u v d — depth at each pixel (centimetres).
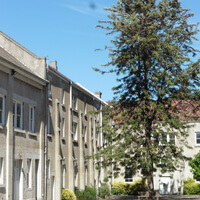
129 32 3169
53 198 3002
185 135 3325
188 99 3188
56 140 3081
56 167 3044
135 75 3253
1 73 2259
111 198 4109
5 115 2284
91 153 4038
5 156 2250
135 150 3105
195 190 4706
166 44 3070
